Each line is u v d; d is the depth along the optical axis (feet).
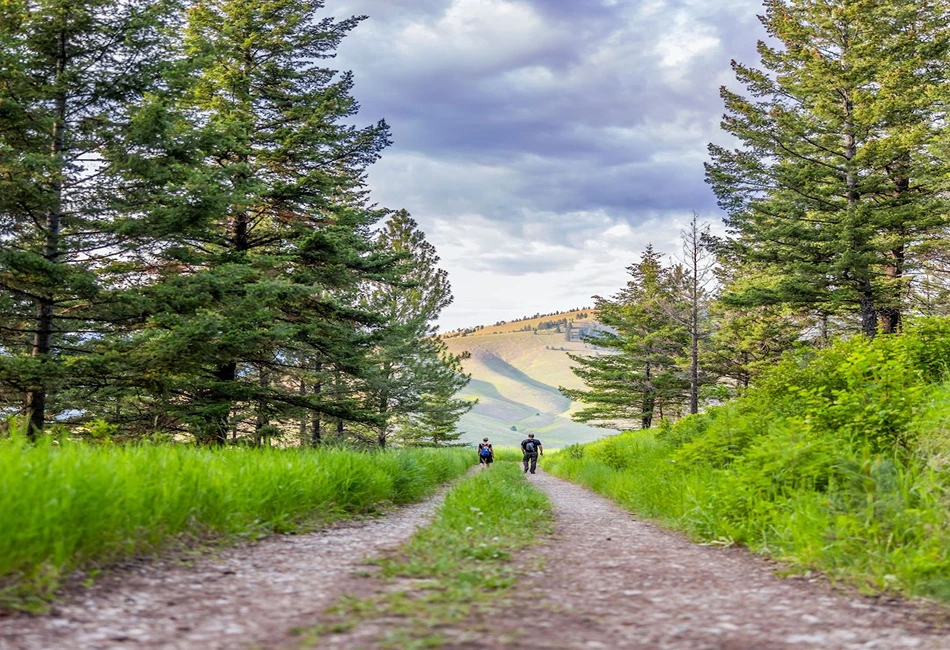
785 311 95.04
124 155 43.60
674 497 30.37
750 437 31.30
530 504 33.01
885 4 81.46
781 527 19.56
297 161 64.54
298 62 66.33
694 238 97.04
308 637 9.51
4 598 11.21
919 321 34.68
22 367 38.75
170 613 11.13
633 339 140.77
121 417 56.18
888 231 80.89
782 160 87.81
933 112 80.69
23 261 37.55
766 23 87.81
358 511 29.94
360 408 64.49
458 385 122.42
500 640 9.51
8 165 38.75
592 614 11.50
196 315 45.37
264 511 22.62
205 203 45.44
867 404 24.38
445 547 18.51
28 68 43.50
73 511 14.05
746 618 11.53
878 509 17.13
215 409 53.01
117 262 48.55
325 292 67.46
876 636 10.43
